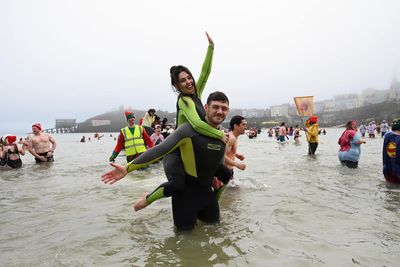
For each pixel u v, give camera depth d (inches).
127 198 217.5
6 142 434.9
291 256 117.3
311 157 496.7
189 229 146.3
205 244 129.9
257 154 565.0
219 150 147.2
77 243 134.1
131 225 156.9
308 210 179.6
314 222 157.9
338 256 117.2
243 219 163.3
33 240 140.5
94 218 171.2
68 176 338.3
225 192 232.4
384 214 172.4
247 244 129.0
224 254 119.6
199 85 176.9
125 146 397.1
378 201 201.8
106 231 148.8
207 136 145.3
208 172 147.6
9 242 138.7
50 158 520.1
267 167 373.4
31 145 503.5
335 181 273.1
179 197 148.6
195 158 144.6
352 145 360.5
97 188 258.1
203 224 156.2
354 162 358.9
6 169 420.8
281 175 307.7
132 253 122.3
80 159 560.4
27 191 255.9
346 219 162.9
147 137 412.8
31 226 161.0
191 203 147.6
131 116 399.2
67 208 195.2
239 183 261.1
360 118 6151.6
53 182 298.8
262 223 156.0
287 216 167.9
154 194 145.9
